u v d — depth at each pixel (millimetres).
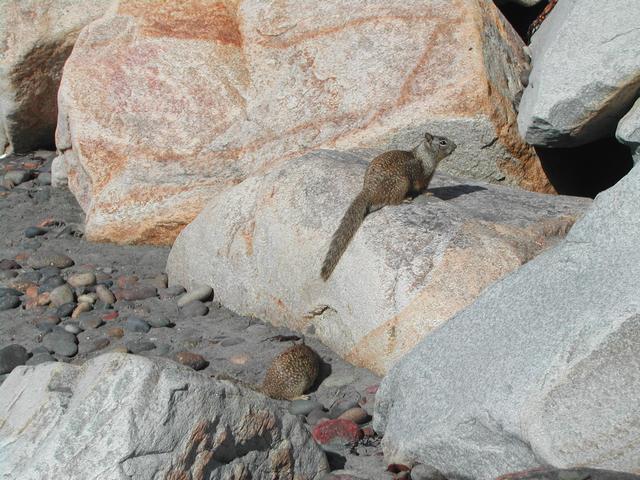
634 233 5035
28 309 8117
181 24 10320
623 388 4387
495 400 4676
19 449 4336
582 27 8367
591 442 4359
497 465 4707
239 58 10109
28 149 13219
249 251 7852
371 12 9766
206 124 9781
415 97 9180
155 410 4266
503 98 9242
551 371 4535
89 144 9883
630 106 8344
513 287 5414
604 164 9930
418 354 5535
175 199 9391
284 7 10148
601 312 4598
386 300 6578
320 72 9703
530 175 9414
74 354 7285
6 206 10867
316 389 6566
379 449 5605
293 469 4867
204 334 7594
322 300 7145
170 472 4262
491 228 6906
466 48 9234
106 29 10406
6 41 12297
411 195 7578
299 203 7574
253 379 6801
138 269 9047
